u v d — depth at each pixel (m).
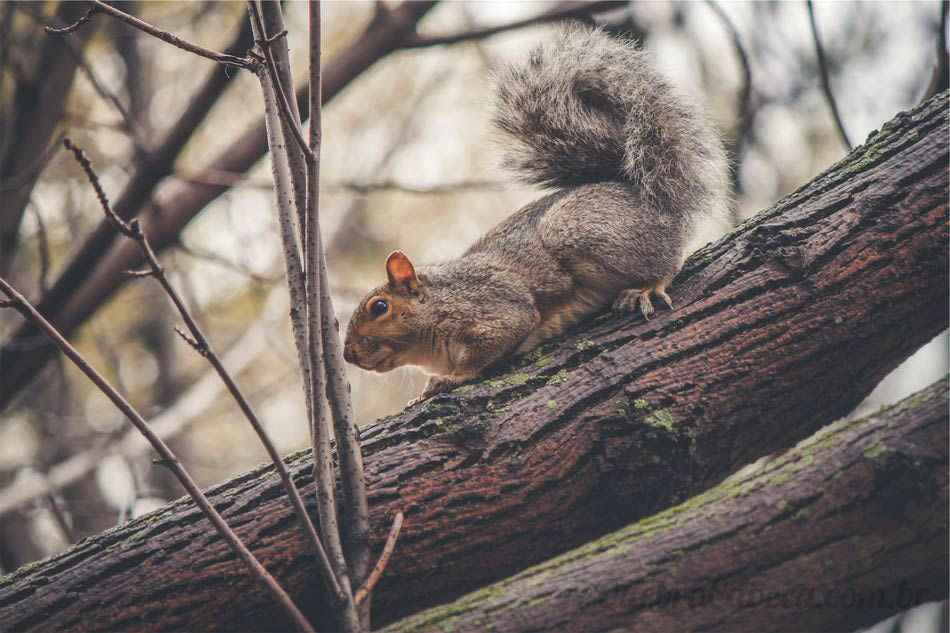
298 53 12.52
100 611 4.27
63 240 12.93
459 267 6.67
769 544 3.99
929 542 3.94
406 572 4.44
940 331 5.10
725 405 4.78
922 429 4.12
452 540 4.48
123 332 14.61
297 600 4.41
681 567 3.99
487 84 7.34
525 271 6.47
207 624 4.33
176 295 3.47
